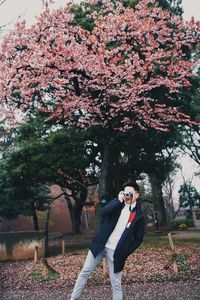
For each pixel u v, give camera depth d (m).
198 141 27.69
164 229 26.69
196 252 11.01
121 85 14.86
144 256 10.91
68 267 9.93
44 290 7.04
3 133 27.88
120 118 15.66
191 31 14.91
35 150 14.57
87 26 16.88
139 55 15.56
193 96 20.48
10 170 15.27
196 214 26.59
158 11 15.05
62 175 15.41
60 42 13.49
